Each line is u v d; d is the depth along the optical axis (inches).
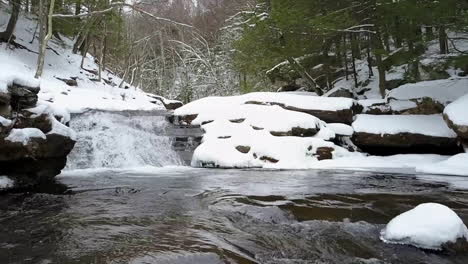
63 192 261.1
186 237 163.3
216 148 432.8
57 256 138.0
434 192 268.1
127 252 142.3
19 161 265.0
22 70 595.5
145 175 353.4
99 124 454.0
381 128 460.8
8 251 143.7
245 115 486.6
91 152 414.3
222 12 1285.7
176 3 1173.1
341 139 477.1
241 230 176.4
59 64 746.2
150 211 211.8
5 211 206.1
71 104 510.3
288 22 527.8
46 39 543.5
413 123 462.6
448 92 508.4
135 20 1009.5
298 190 278.2
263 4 659.4
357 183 309.3
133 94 836.0
